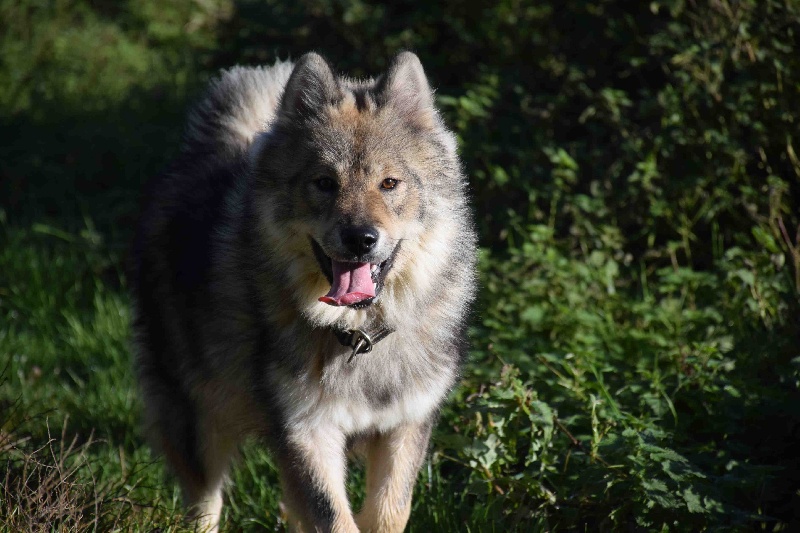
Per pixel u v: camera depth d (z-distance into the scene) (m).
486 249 7.73
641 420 5.41
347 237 4.51
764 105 7.48
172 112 11.85
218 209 5.48
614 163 7.91
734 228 7.65
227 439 5.61
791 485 5.25
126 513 4.87
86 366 7.60
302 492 4.68
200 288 5.30
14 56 13.54
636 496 4.87
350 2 9.83
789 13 7.56
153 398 5.88
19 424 5.59
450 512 5.27
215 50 11.37
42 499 4.59
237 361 5.10
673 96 7.60
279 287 4.84
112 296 8.53
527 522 5.07
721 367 5.92
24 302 8.49
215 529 5.55
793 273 6.96
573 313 6.80
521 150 8.23
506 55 9.04
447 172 5.02
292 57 10.04
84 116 12.06
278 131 4.96
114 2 15.28
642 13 8.38
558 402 5.75
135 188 10.57
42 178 10.76
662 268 7.77
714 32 7.80
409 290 4.84
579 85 8.31
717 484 5.00
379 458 5.04
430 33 9.78
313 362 4.76
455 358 5.07
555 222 8.09
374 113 4.89
